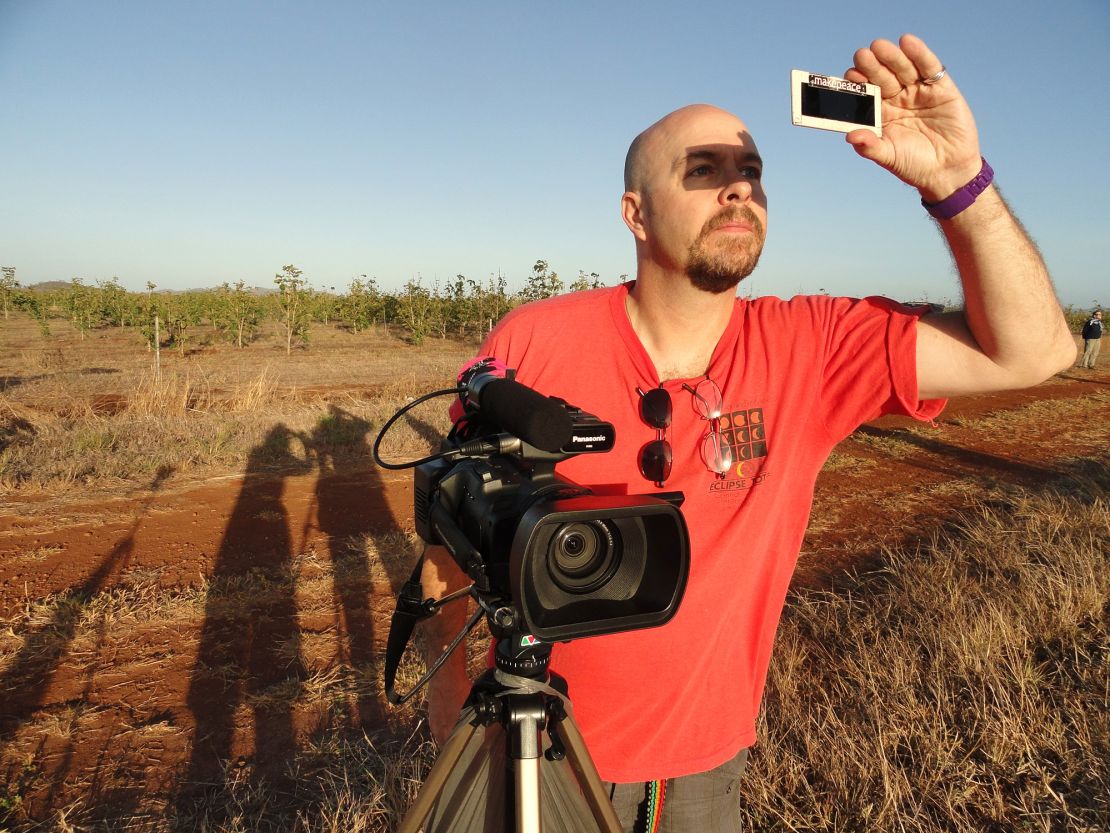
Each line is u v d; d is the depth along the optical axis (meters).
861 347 1.48
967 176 1.18
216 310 24.59
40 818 2.57
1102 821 2.36
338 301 31.86
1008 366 1.34
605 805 1.15
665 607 1.01
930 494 6.90
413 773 2.69
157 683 3.47
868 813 2.39
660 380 1.51
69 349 20.20
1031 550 4.80
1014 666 3.22
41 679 3.48
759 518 1.48
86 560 4.93
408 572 4.85
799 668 3.44
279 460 7.94
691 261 1.37
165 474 7.27
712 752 1.48
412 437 9.02
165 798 2.69
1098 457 8.46
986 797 2.50
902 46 1.14
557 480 1.12
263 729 3.12
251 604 4.33
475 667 3.55
